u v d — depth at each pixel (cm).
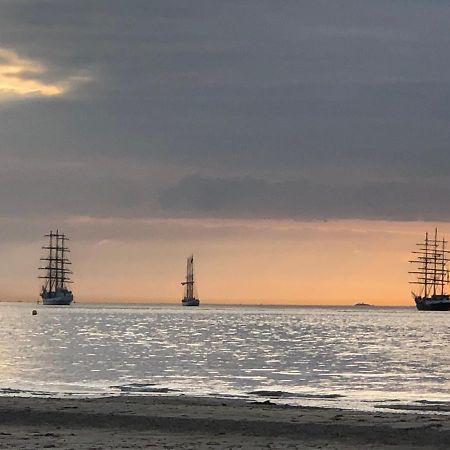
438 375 13712
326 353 19688
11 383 11631
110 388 10912
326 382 12344
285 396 9994
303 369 14888
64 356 17650
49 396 9588
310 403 9138
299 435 6284
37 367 14738
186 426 6675
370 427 6625
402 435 6266
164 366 15262
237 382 12225
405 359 17738
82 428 6600
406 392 10869
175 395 9906
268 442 5944
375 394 10525
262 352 19862
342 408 8500
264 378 12975
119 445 5628
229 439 6072
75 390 10569
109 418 7025
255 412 7662
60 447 5472
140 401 8644
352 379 12912
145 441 5888
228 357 17900
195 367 15088
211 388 11150
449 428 6612
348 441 6038
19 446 5491
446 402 9488
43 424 6806
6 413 7281
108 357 17450
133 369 14512
